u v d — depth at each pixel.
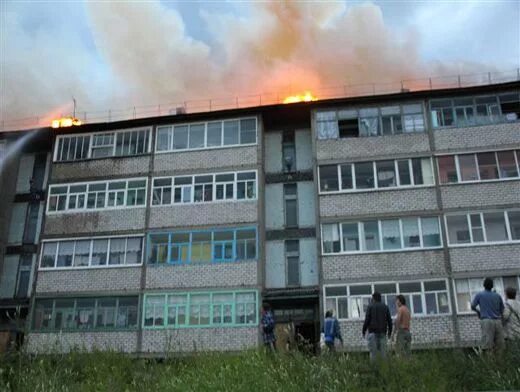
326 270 26.19
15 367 11.47
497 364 9.48
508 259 25.03
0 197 31.97
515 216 25.73
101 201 29.89
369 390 9.36
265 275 27.84
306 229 28.62
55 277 28.78
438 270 25.33
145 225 28.88
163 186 29.55
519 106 27.61
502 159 26.77
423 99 28.45
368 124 28.53
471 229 25.81
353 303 25.47
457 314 24.44
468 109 27.94
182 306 27.08
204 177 29.31
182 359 12.66
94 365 11.88
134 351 26.56
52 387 10.20
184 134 30.44
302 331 26.94
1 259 31.27
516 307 11.70
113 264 28.52
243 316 26.36
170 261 28.03
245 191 28.66
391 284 25.48
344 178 27.73
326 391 9.13
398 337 13.36
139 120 30.98
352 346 24.69
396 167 27.47
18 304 30.25
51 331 27.70
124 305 27.73
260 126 29.81
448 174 26.94
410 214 26.52
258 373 9.97
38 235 31.67
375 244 26.33
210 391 9.52
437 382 9.34
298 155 30.28
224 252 27.70
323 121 28.98
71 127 31.58
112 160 30.59
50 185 30.70
